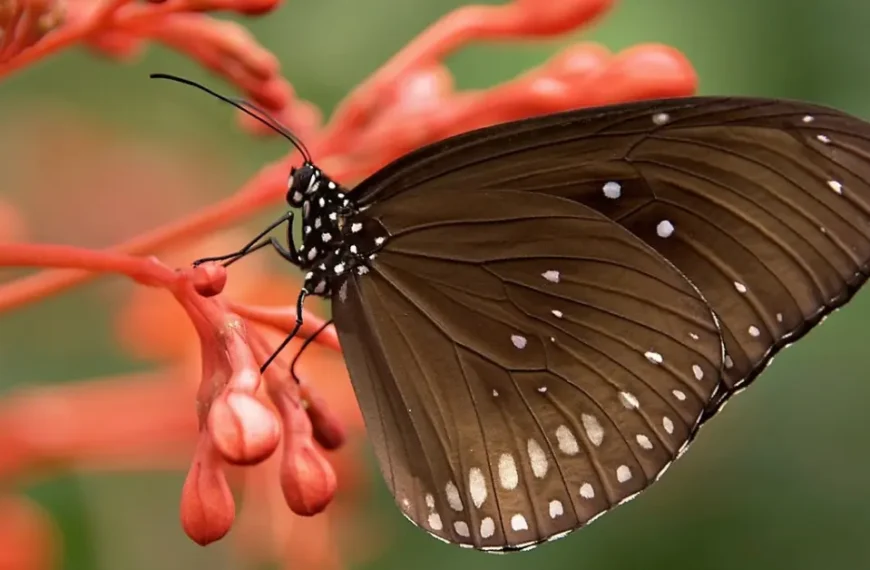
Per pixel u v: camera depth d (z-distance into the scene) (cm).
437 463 35
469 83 41
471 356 35
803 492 41
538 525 35
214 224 35
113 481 40
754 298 35
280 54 42
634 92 36
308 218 35
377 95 36
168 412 37
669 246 35
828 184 34
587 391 35
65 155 43
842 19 40
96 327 41
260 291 40
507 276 35
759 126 34
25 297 34
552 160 35
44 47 34
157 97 43
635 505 41
